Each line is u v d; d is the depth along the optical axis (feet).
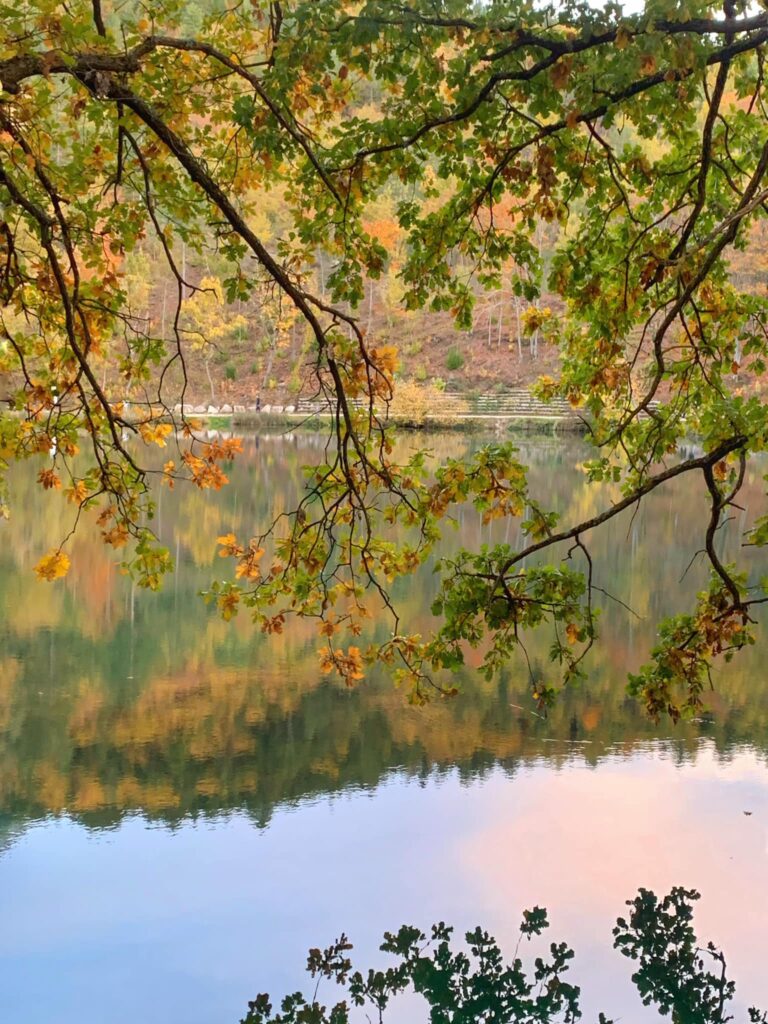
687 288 12.67
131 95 10.08
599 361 16.05
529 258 14.12
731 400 14.15
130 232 12.91
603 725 24.20
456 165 13.55
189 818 18.60
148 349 13.23
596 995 13.14
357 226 13.38
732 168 15.02
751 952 14.23
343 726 23.99
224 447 13.00
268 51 12.29
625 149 14.58
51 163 12.85
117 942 14.20
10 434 12.67
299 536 12.99
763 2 10.69
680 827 18.12
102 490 12.65
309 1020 12.42
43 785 20.12
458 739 23.25
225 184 13.60
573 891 15.94
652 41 9.99
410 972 13.64
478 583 13.69
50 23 9.56
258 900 15.46
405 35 11.00
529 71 11.37
